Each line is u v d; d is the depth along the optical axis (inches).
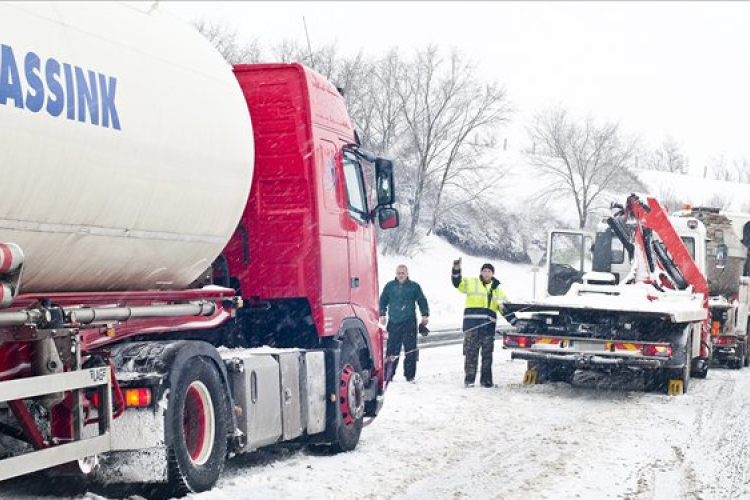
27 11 222.4
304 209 357.7
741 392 614.2
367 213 412.2
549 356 575.5
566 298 606.9
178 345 276.4
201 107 287.4
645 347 565.3
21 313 224.7
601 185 2321.6
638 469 349.4
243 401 309.9
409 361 619.5
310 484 304.8
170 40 284.5
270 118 359.9
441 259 1859.0
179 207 277.4
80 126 232.5
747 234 818.8
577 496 303.1
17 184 217.3
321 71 1646.2
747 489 320.8
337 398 367.9
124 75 252.5
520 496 300.7
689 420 481.1
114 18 259.3
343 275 380.8
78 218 239.8
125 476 265.4
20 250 212.8
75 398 243.6
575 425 450.9
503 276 1930.4
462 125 1940.2
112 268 262.2
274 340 372.2
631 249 655.1
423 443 390.9
